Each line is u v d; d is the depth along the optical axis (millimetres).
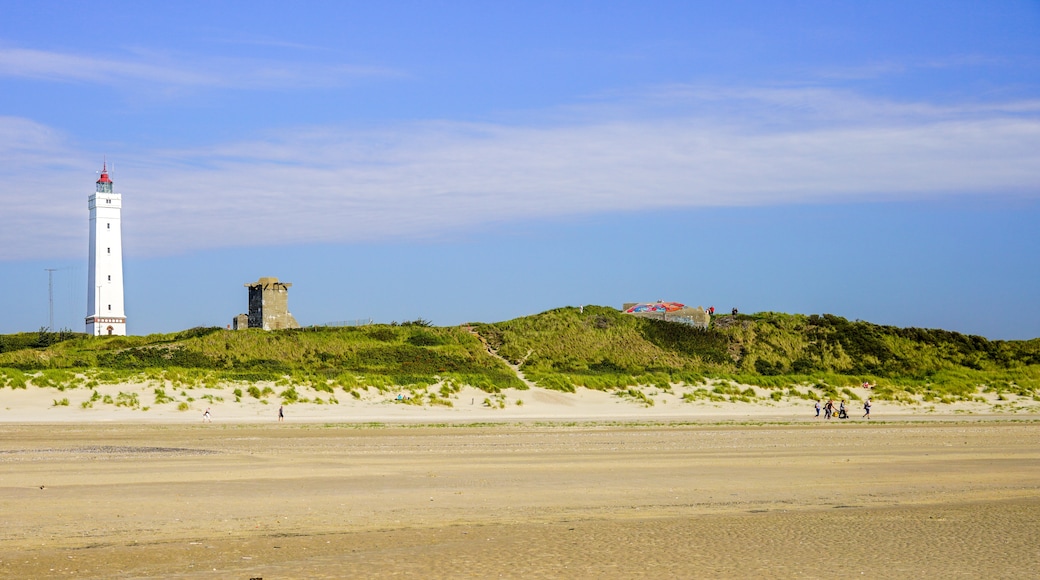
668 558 16859
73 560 16422
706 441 39875
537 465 30375
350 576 15469
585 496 24047
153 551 17188
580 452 34750
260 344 79062
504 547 17672
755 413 62094
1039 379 77812
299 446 36594
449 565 16234
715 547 17766
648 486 25828
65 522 19922
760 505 22828
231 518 20609
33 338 101750
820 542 18266
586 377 71188
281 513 21266
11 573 15453
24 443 37125
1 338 99812
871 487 25938
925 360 86688
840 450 35938
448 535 18812
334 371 70312
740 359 86188
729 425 50906
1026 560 16875
